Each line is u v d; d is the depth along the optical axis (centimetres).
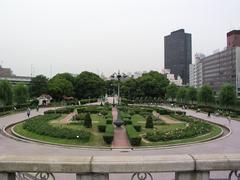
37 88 11269
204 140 3275
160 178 1256
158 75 13538
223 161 524
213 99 9244
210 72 15775
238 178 541
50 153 2595
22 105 8100
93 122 4553
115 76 7281
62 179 1528
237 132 4012
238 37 14562
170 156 543
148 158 534
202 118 5950
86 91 12500
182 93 11400
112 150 2769
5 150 2719
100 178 521
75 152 2653
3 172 524
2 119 5400
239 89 12762
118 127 4056
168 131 3569
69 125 4219
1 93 7100
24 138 3316
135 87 12912
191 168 520
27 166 520
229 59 13700
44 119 4678
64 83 11331
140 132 3675
